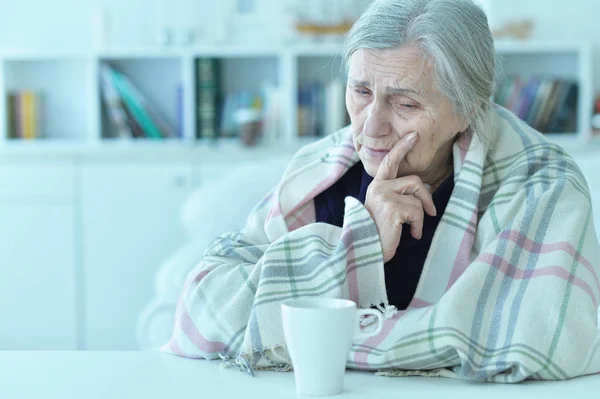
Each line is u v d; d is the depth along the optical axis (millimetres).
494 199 1369
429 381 1146
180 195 4238
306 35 4562
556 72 4668
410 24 1286
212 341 1292
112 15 4723
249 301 1298
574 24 4648
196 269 1406
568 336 1155
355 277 1303
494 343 1165
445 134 1356
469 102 1342
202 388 1098
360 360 1192
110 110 4629
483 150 1402
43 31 4738
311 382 1054
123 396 1052
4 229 4262
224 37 4660
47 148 4273
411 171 1388
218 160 4230
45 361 1233
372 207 1326
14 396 1049
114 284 4285
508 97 4438
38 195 4250
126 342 4309
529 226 1284
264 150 4234
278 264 1286
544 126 4438
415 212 1318
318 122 4500
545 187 1343
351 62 1341
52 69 4754
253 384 1121
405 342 1169
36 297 4289
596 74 4652
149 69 4738
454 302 1187
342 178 1519
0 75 4520
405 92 1308
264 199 1545
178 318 1340
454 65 1298
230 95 4562
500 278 1234
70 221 4262
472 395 1062
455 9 1308
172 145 4402
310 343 1036
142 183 4242
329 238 1328
